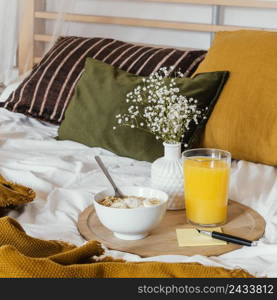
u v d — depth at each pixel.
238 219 1.26
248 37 1.88
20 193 1.35
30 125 2.13
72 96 2.07
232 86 1.78
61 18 2.55
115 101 1.83
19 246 1.04
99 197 1.21
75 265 0.94
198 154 1.29
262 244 1.12
